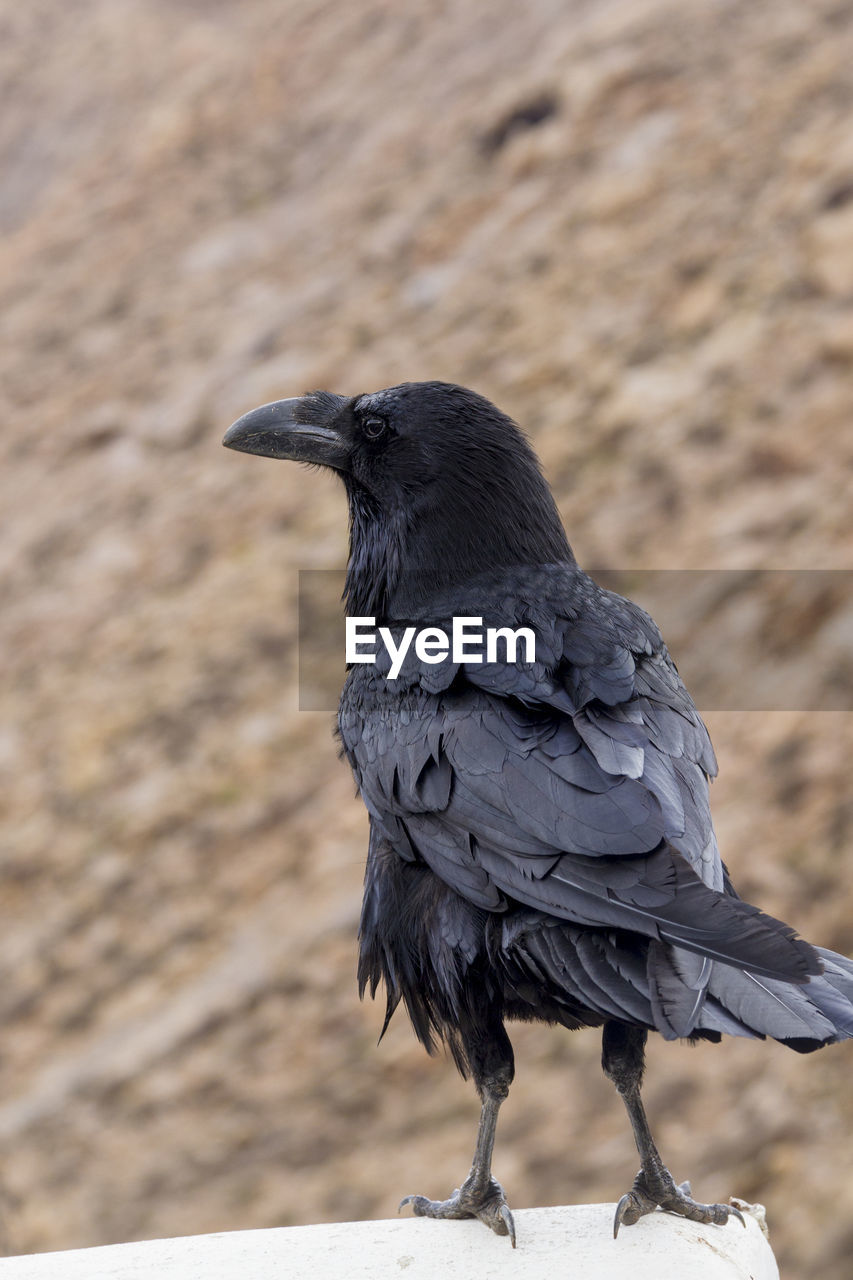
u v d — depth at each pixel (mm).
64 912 11430
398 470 4855
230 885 11102
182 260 18484
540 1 18734
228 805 11625
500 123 16906
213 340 16688
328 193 18047
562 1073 9086
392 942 4383
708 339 13133
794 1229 7930
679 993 3330
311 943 10391
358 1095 9438
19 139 24344
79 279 19188
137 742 12406
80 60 25219
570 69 16812
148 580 13953
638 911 3559
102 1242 9133
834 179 13836
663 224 14414
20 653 13828
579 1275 3873
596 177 15414
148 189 20266
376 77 19672
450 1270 3893
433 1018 4426
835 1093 8500
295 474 14344
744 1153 8344
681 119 15391
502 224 15609
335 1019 9906
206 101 21438
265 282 17188
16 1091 10297
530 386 13516
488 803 4016
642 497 12086
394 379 14367
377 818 4398
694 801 3979
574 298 14211
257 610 13031
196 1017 10234
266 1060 9828
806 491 11539
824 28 15727
